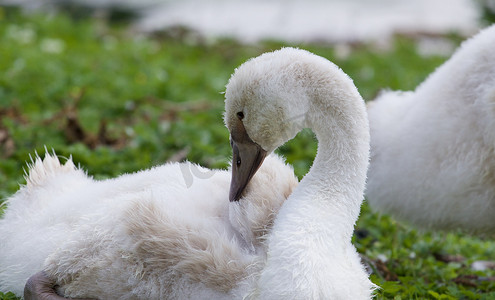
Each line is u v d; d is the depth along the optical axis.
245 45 23.45
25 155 11.98
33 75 17.27
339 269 7.45
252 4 29.36
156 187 8.26
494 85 9.14
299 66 7.65
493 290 9.90
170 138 13.32
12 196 9.39
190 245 7.54
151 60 20.77
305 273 7.21
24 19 24.45
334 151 7.80
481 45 9.53
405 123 9.95
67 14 27.22
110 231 7.75
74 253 7.81
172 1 29.77
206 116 15.31
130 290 7.71
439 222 9.88
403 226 10.87
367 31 26.47
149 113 15.40
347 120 7.75
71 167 9.41
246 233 7.74
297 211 7.59
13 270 8.38
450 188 9.51
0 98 15.34
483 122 9.20
